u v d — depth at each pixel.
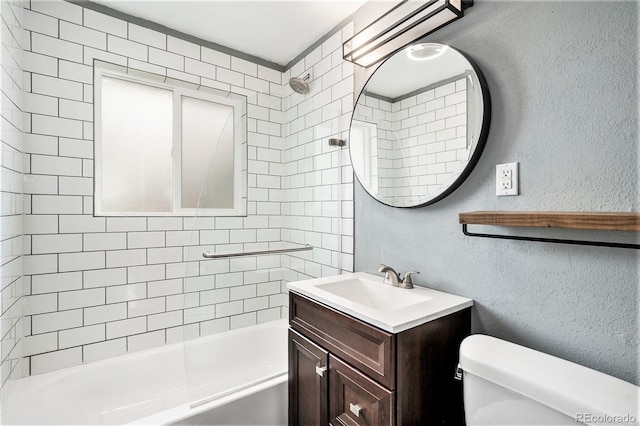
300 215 1.94
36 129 1.66
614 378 0.84
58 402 1.58
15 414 1.40
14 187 1.51
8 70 1.42
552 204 1.03
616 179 0.90
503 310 1.17
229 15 1.91
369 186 1.66
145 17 1.94
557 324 1.03
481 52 1.23
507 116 1.15
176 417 1.29
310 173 1.96
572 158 0.99
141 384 1.85
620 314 0.91
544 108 1.05
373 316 1.06
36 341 1.67
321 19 1.95
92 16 1.81
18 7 1.54
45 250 1.69
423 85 1.41
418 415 1.06
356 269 1.82
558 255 1.03
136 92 2.06
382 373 1.01
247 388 1.49
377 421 1.03
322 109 2.03
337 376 1.20
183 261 2.11
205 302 1.67
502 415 0.90
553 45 1.03
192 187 2.24
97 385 1.73
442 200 1.37
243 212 1.81
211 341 1.67
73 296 1.77
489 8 1.21
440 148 1.33
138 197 2.06
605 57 0.93
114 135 1.98
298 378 1.43
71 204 1.76
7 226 1.42
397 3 1.57
